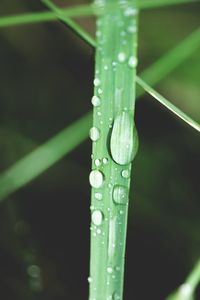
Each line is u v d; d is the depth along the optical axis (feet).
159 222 0.79
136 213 0.79
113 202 0.61
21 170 0.76
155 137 0.80
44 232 0.81
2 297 0.77
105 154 0.61
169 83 0.78
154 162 0.80
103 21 0.61
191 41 0.70
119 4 0.60
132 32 0.60
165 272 0.78
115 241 0.61
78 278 0.79
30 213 0.81
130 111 0.61
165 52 0.77
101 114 0.61
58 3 0.77
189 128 0.79
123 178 0.61
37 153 0.76
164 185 0.79
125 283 0.78
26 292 0.77
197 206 0.78
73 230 0.81
